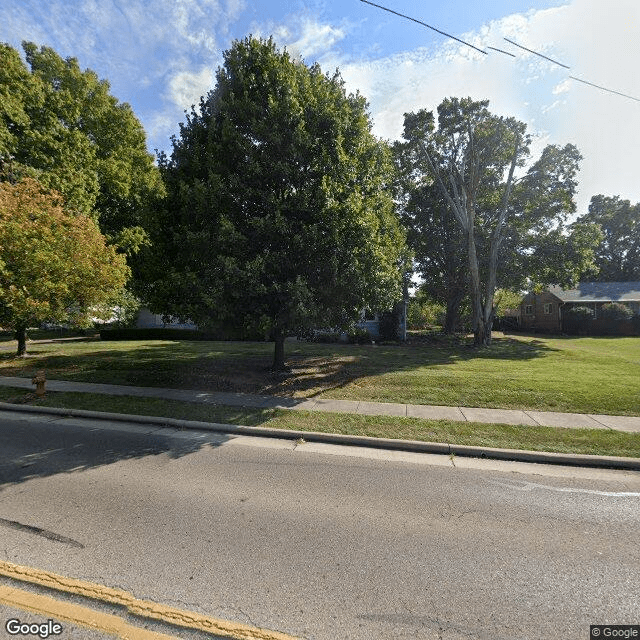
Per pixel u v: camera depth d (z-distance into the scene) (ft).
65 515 13.26
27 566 10.46
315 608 9.04
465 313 119.85
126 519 13.03
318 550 11.35
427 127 72.54
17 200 39.78
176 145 36.91
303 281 29.45
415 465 18.54
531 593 9.63
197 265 33.42
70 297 43.70
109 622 8.59
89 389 32.91
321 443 21.70
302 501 14.53
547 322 123.65
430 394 31.19
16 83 56.65
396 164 85.61
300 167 32.60
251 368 42.29
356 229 30.99
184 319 35.27
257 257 29.48
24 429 23.73
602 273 168.96
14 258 38.27
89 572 10.23
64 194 54.03
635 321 103.86
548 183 79.61
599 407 27.30
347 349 61.77
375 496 15.06
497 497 15.12
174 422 24.48
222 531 12.33
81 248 42.75
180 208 34.86
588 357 52.19
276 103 30.37
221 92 34.83
